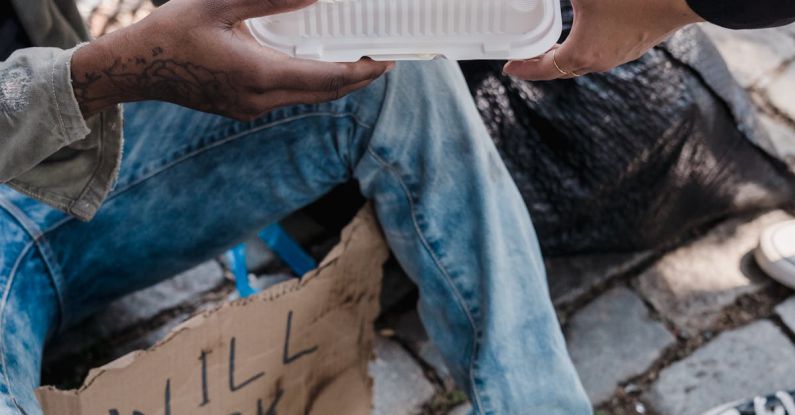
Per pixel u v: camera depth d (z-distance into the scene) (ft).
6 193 4.28
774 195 6.42
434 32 3.32
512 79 5.62
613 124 5.65
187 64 3.19
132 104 4.36
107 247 4.44
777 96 7.14
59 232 4.31
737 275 6.15
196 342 3.68
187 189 4.34
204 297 5.81
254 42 3.22
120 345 5.52
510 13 3.32
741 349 5.76
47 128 3.24
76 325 5.53
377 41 3.31
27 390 3.67
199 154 4.26
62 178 3.62
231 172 4.32
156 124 4.31
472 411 4.18
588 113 5.62
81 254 4.43
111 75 3.21
